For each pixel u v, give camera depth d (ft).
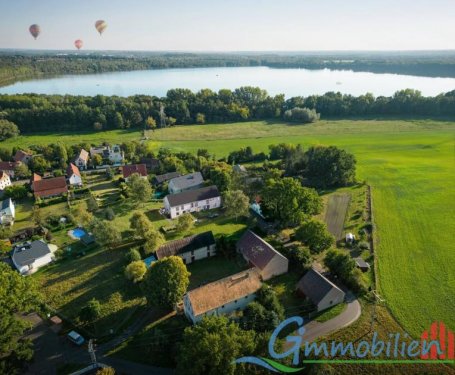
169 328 179.11
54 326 185.78
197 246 237.25
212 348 137.80
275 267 216.13
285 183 274.36
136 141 519.19
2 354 159.84
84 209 302.66
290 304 194.59
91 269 232.94
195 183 353.72
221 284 187.32
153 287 185.47
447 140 517.96
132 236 270.87
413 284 210.59
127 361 163.12
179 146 533.14
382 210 306.55
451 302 195.42
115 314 192.03
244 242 238.07
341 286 207.62
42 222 291.38
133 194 327.67
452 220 287.07
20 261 229.66
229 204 285.02
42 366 162.81
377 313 187.11
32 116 629.10
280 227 278.67
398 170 403.95
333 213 302.45
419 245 252.01
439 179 374.22
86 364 162.81
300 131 607.78
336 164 352.90
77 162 440.45
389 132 578.25
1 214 304.30
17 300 179.42
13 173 419.33
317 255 239.50
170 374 155.84
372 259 234.99
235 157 449.48
